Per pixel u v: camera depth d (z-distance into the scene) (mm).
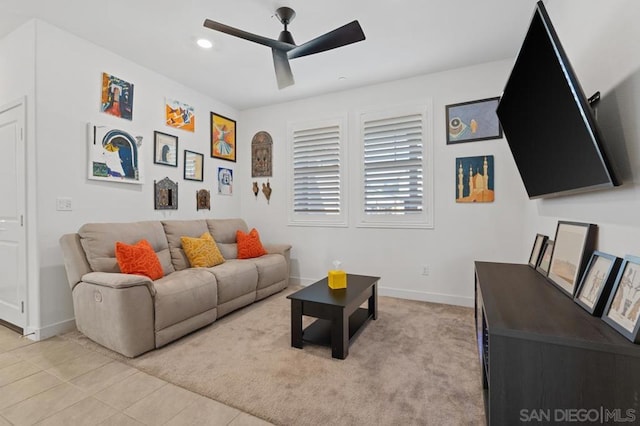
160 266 2773
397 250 3705
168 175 3643
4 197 2723
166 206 3605
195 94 4023
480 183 3285
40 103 2504
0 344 2377
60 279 2609
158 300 2299
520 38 2787
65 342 2420
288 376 1956
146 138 3375
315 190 4215
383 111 3760
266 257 3832
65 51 2668
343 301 2254
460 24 2580
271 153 4543
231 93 4125
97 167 2875
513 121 2049
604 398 937
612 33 1298
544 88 1462
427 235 3549
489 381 1059
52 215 2570
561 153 1538
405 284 3662
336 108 4059
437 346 2371
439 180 3479
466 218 3357
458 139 3377
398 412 1612
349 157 3980
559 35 2045
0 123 2758
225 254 3758
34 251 2492
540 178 1952
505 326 1074
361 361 2145
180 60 3209
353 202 3957
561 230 1769
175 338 2434
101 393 1774
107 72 2992
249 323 2865
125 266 2498
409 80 3621
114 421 1544
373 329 2707
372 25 2590
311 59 3170
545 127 1617
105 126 2949
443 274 3473
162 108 3564
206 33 2719
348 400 1712
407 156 3641
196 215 4027
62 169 2641
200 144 4094
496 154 3217
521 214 3123
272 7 2350
